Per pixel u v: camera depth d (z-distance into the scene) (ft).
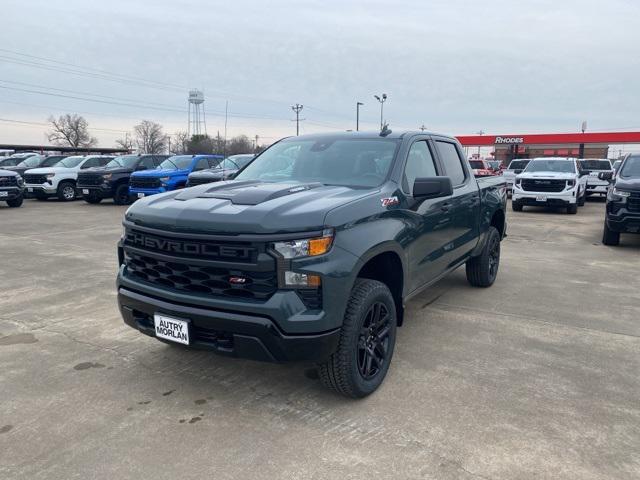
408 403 11.28
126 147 296.71
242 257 9.91
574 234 37.42
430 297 19.79
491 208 19.95
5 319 16.72
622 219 29.99
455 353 14.11
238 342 10.05
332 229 10.11
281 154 15.61
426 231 13.92
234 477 8.73
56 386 12.05
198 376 12.64
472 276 20.71
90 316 17.06
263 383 12.28
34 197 70.38
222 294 10.25
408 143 14.52
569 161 56.03
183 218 10.44
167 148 308.40
